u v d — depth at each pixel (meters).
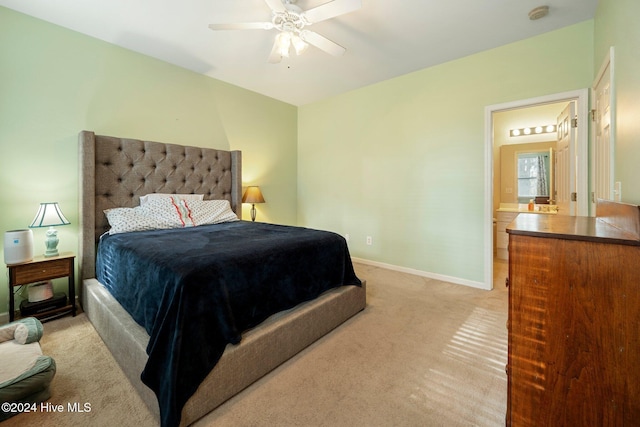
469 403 1.34
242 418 1.24
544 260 0.94
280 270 1.75
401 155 3.46
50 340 1.86
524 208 4.25
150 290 1.44
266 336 1.52
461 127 2.99
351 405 1.33
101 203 2.53
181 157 3.09
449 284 3.06
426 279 3.22
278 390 1.42
